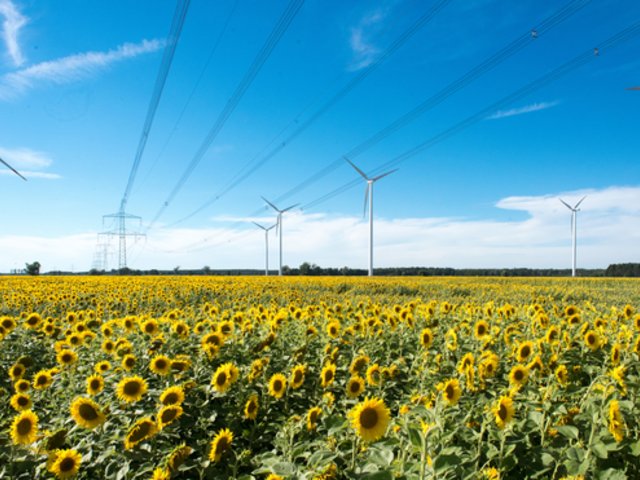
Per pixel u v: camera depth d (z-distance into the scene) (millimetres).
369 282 41781
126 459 4207
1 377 8148
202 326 9117
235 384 6133
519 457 3953
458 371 5836
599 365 6801
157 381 6367
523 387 5449
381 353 8258
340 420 3789
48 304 18047
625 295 29828
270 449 5297
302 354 6918
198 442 4676
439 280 50469
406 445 3734
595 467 3688
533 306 12023
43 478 4117
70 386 6316
